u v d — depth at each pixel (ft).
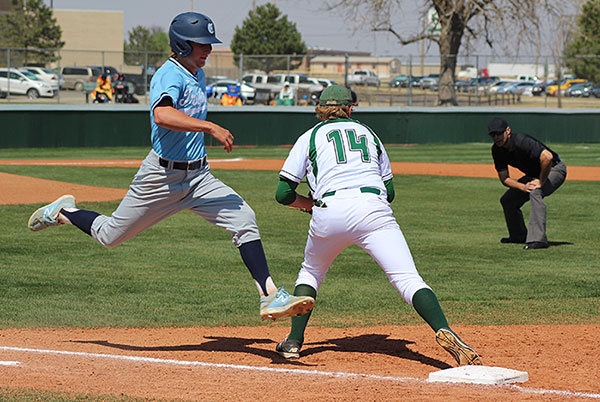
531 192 67.82
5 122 168.66
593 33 325.01
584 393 27.09
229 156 165.68
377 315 43.93
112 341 37.04
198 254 63.98
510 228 71.31
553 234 76.54
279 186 31.89
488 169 144.25
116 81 222.07
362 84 223.51
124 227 33.17
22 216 81.76
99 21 488.44
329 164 30.68
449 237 74.64
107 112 178.60
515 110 208.23
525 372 29.19
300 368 31.27
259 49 528.22
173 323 41.63
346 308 45.80
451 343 29.43
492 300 48.16
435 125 206.18
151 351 34.71
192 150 31.99
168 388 27.48
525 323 41.78
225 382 28.48
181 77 31.22
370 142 31.40
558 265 60.80
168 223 80.23
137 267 58.18
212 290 50.75
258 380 28.86
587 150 188.03
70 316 42.70
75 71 234.99
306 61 540.52
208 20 31.40
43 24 433.48
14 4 428.97
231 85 246.68
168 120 29.71
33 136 171.94
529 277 55.83
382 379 29.04
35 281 52.16
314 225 30.91
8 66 204.64
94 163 144.36
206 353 34.32
